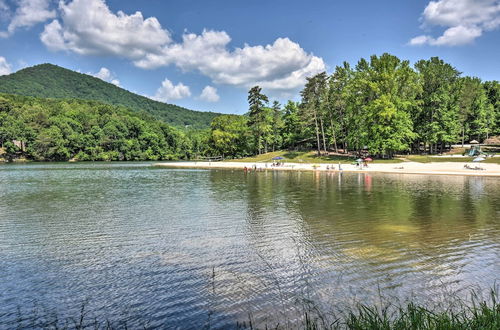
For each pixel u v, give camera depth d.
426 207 21.39
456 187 32.25
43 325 7.76
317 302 8.52
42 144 111.88
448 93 74.81
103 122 137.88
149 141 139.88
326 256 11.91
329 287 9.37
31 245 13.69
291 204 23.19
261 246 13.21
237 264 11.27
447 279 9.77
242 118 106.00
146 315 8.11
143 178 46.72
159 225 17.05
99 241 14.20
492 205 21.91
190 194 29.03
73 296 9.13
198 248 13.09
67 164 95.38
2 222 17.83
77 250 13.01
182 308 8.40
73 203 24.16
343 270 10.55
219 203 23.91
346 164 66.50
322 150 91.94
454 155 71.38
